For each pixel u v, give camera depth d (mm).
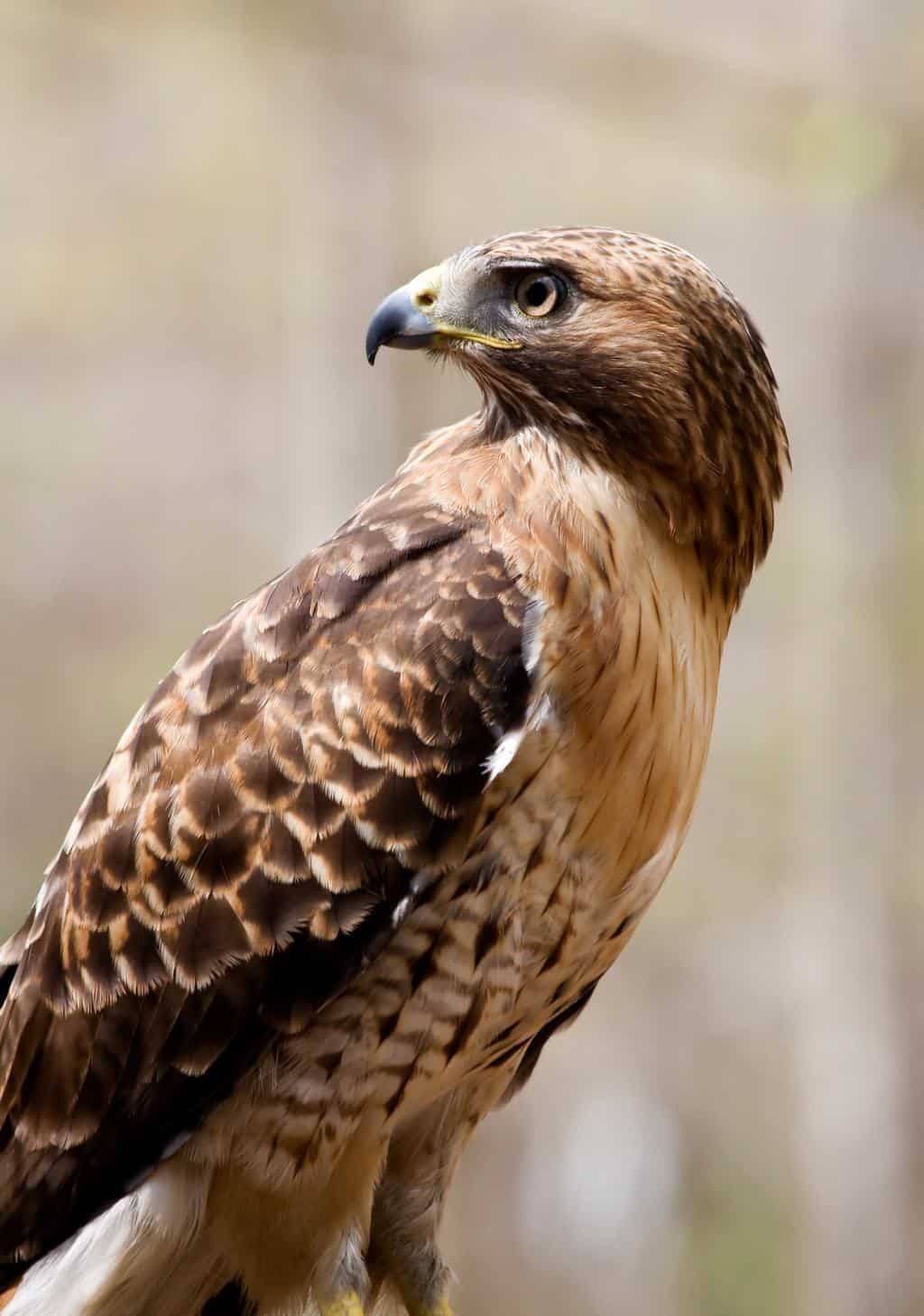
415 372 15438
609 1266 18656
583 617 5340
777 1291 18531
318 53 14484
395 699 5371
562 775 5336
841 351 15891
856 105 12625
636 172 20969
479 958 5434
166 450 23891
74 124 23109
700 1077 20594
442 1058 5531
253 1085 5516
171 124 22953
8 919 20234
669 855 5625
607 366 5551
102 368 23953
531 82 14094
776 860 21375
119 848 5543
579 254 5629
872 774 16297
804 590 20375
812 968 16828
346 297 15461
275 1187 5555
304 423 17219
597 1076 20469
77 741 22109
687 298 5574
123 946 5531
